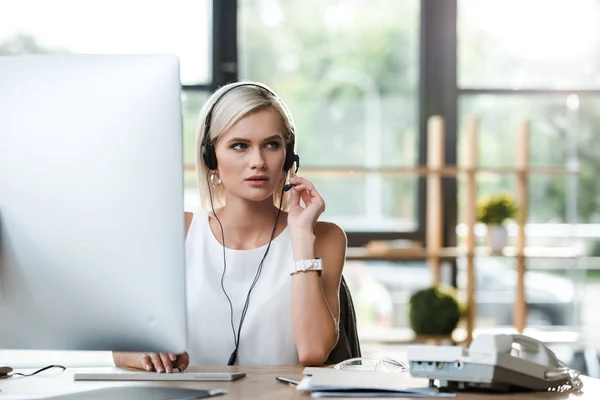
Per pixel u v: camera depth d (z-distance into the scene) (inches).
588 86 238.8
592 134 238.4
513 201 219.9
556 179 239.1
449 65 236.2
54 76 71.6
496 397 69.7
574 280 237.0
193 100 230.1
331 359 97.6
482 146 237.8
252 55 232.4
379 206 234.1
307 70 234.1
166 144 70.7
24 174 71.6
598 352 230.7
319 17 234.1
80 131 71.1
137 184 70.7
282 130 96.9
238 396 70.2
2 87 72.0
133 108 70.8
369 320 229.6
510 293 232.8
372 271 230.7
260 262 97.9
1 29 223.5
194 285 97.3
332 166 233.0
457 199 237.1
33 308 72.7
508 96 237.6
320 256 98.7
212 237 99.4
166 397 69.2
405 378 75.8
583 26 238.5
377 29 235.1
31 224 71.7
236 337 95.5
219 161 96.0
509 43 238.1
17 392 72.6
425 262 230.8
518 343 74.8
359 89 235.0
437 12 235.6
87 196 71.0
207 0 229.6
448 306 208.5
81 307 72.1
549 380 72.6
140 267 71.1
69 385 76.2
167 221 70.9
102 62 71.6
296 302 90.4
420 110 235.8
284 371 85.0
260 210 99.0
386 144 235.6
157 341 71.9
